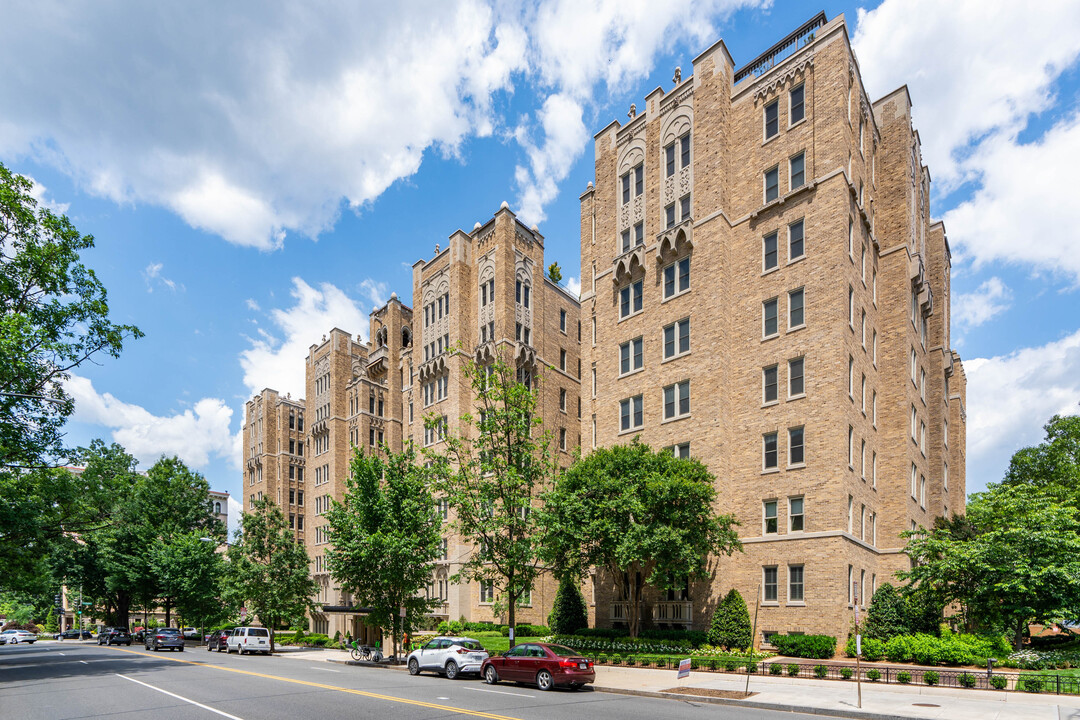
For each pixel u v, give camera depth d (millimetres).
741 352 32844
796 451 29812
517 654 21844
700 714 15539
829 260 30016
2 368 26531
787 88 33000
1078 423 46250
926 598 26984
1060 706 15867
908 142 36625
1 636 71312
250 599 48906
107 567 54250
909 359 35219
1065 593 23141
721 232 33062
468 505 28156
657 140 37312
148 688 21016
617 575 30234
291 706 16703
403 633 34406
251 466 81625
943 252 43781
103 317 31688
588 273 42281
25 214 29156
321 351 72875
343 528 32719
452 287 52594
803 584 28125
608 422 37656
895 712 15156
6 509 27734
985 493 33156
